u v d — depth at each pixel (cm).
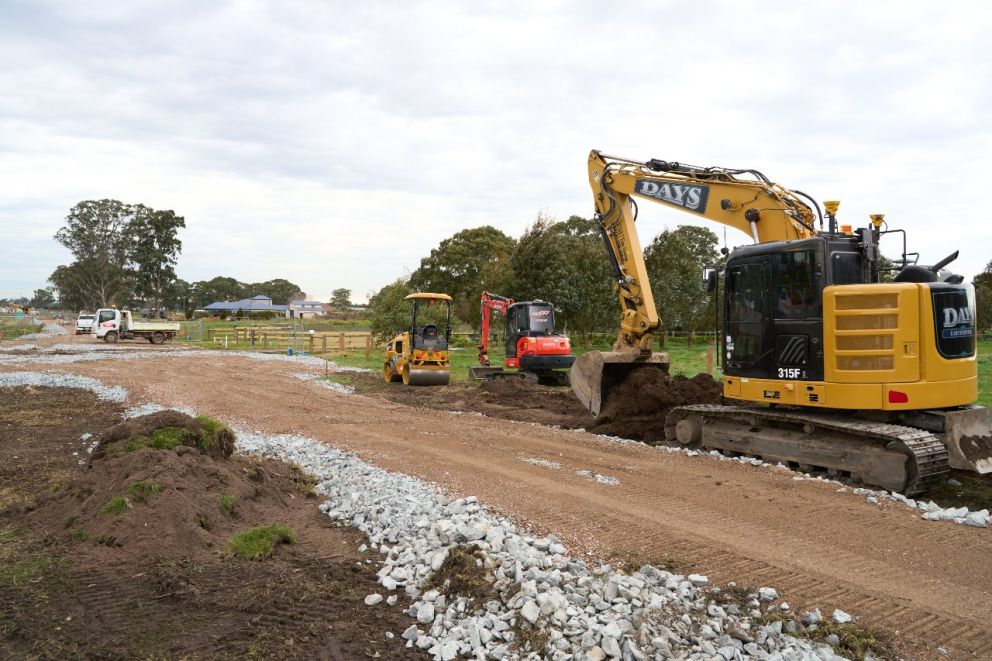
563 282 3297
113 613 488
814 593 513
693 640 441
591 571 546
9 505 749
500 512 698
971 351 859
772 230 1051
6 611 490
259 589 530
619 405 1284
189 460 735
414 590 527
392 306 3241
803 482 837
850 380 841
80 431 1249
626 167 1305
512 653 436
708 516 696
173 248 10138
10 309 12362
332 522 719
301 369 2650
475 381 2205
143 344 4647
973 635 454
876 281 912
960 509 709
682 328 4172
